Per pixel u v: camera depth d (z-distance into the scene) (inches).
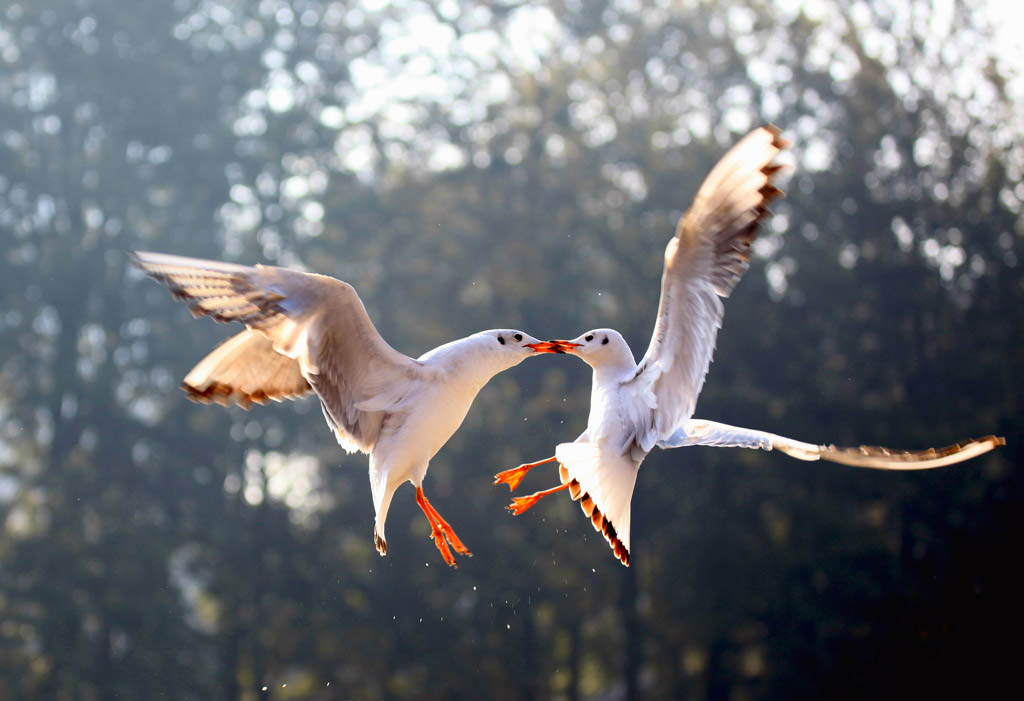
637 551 1157.7
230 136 1346.0
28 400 1227.9
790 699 1090.1
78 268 1262.3
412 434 268.7
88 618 1098.7
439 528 270.5
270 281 243.6
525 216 1286.9
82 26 1368.1
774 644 1111.6
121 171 1322.6
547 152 1338.6
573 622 1087.6
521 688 1047.6
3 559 1114.7
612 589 1109.1
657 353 252.7
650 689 1157.7
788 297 1290.6
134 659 1077.8
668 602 1136.8
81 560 1108.5
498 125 1348.4
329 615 1082.7
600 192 1302.9
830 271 1263.5
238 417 1228.5
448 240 1289.4
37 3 1330.0
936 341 1285.7
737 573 1123.9
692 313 243.8
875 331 1278.3
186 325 1278.3
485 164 1346.0
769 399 1225.4
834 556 1112.2
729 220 230.4
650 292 1243.2
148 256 232.2
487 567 1071.6
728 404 1197.1
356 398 268.2
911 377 1266.0
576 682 1109.1
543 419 1132.5
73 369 1242.6
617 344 274.2
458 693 1032.8
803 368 1251.2
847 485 1159.0
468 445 1116.5
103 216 1316.4
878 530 1171.3
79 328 1275.8
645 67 1359.5
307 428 1220.5
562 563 1090.1
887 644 1095.0
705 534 1152.2
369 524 1128.8
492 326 1228.5
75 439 1234.6
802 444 260.7
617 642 1168.2
